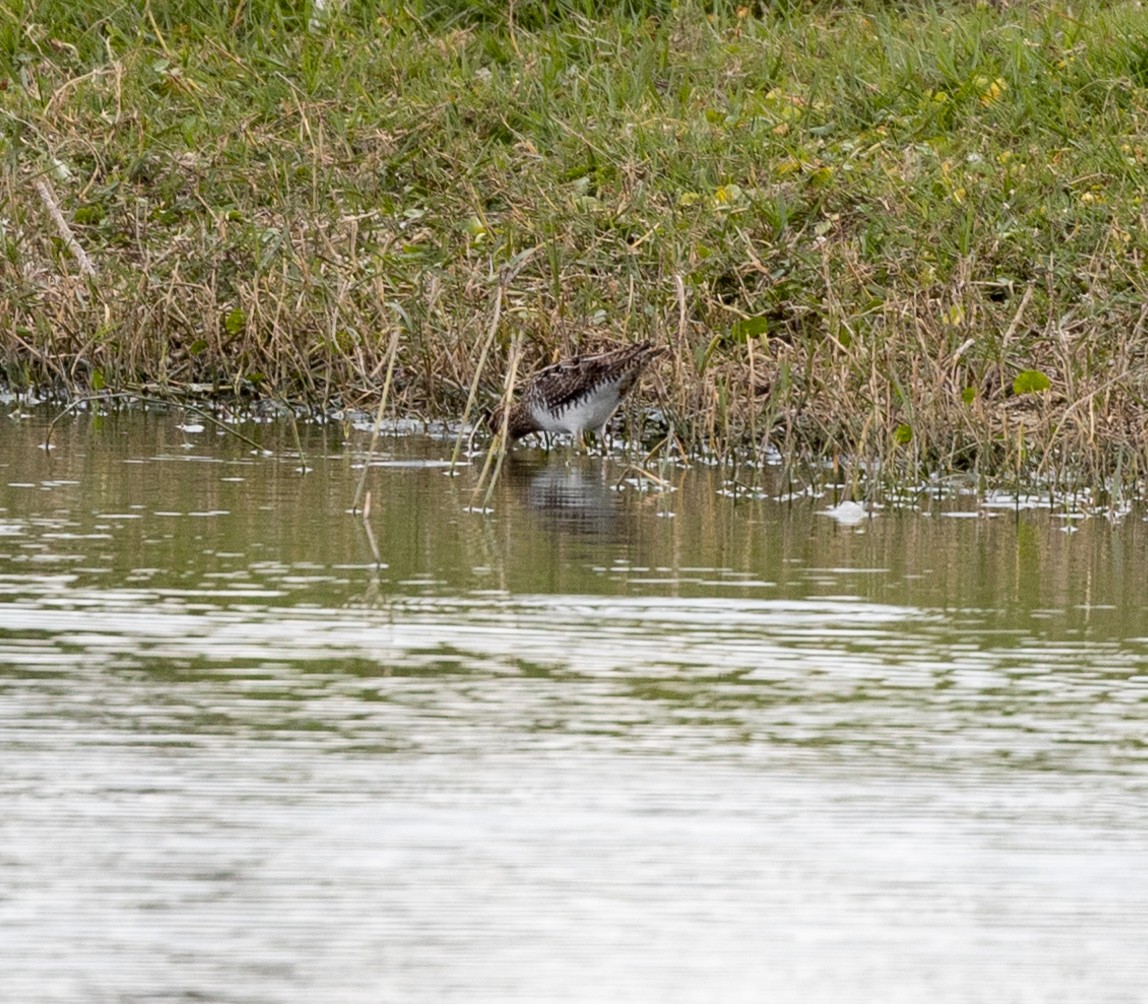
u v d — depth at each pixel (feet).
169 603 42.91
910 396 64.03
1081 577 47.60
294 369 75.72
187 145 92.27
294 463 62.90
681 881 27.86
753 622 42.24
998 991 24.88
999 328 71.26
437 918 26.63
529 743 33.55
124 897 27.14
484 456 66.33
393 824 29.78
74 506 54.24
